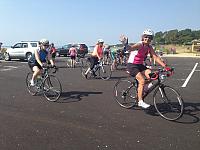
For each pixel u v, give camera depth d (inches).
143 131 137.4
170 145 120.6
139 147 118.5
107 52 491.5
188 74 384.8
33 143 122.6
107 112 170.7
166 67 157.6
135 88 176.9
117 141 124.9
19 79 314.5
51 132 135.9
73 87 259.3
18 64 540.4
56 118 158.6
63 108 180.7
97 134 133.3
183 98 210.5
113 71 409.1
